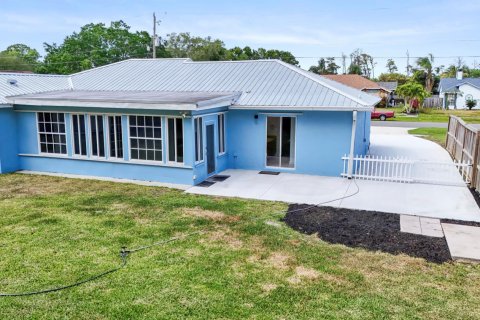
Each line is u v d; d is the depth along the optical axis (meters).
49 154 15.18
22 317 5.53
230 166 15.70
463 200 11.43
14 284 6.43
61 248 7.87
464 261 7.43
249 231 8.88
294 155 14.73
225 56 64.75
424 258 7.54
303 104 13.73
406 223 9.48
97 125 14.16
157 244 8.10
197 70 18.25
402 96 52.97
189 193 12.13
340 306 5.85
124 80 18.59
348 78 57.50
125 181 13.73
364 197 11.70
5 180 13.84
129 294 6.15
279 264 7.22
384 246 8.09
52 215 9.91
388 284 6.52
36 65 62.09
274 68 16.98
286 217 9.91
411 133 28.28
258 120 14.88
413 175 14.69
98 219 9.62
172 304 5.88
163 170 13.44
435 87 75.50
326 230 9.02
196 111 12.73
